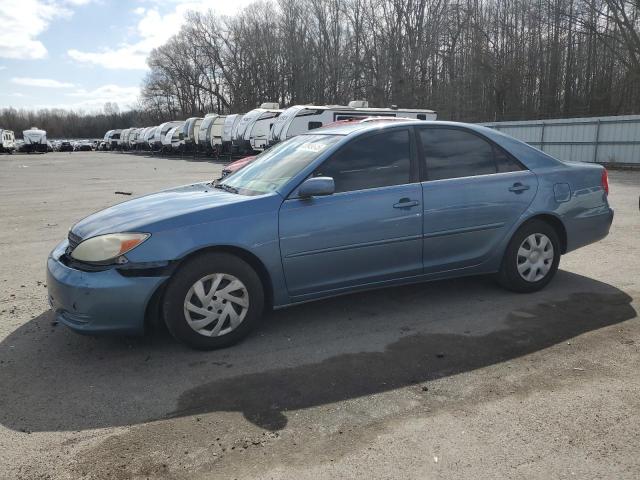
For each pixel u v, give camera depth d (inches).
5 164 1294.3
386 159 169.9
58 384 132.4
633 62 1181.1
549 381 130.1
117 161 1406.3
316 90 2038.6
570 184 196.7
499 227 184.7
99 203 478.6
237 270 149.5
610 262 239.0
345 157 165.0
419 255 173.5
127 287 138.2
